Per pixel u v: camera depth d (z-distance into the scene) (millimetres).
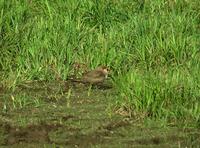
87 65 18234
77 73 18016
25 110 15523
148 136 14109
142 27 18922
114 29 19234
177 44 18188
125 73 16875
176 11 20125
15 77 17266
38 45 18250
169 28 18906
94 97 16438
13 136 14094
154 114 14930
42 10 19828
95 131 14328
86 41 18750
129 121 14820
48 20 19188
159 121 14742
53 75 17719
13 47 18250
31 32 18734
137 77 15734
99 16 19703
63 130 14383
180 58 18047
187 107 15109
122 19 19781
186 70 16719
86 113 15320
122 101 15375
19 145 13711
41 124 14648
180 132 14281
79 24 19172
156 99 15070
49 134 14211
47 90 16891
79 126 14570
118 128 14492
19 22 19016
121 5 20281
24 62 17938
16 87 17000
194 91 15430
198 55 17984
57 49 18219
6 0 19594
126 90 15391
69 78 17703
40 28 18828
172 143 13828
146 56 18078
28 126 14531
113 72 17906
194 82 15664
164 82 15469
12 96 16109
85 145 13711
